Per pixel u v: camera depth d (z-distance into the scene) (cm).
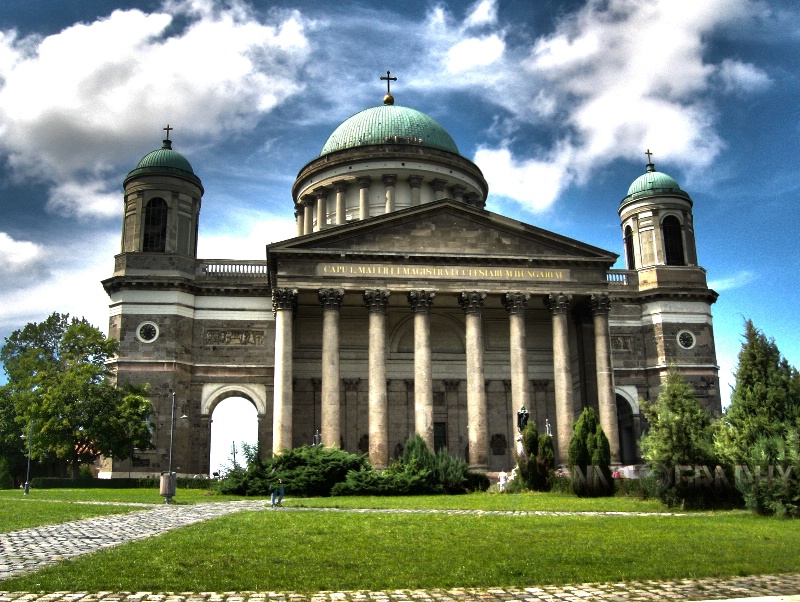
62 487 5428
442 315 6388
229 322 6253
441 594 1366
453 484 4272
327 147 7638
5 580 1421
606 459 3919
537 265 5550
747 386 3005
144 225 6288
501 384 6334
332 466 4150
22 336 7081
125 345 5981
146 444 5662
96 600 1286
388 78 8225
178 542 1931
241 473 4247
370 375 5200
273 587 1412
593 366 5681
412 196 6975
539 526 2367
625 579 1495
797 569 1597
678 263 6875
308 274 5331
